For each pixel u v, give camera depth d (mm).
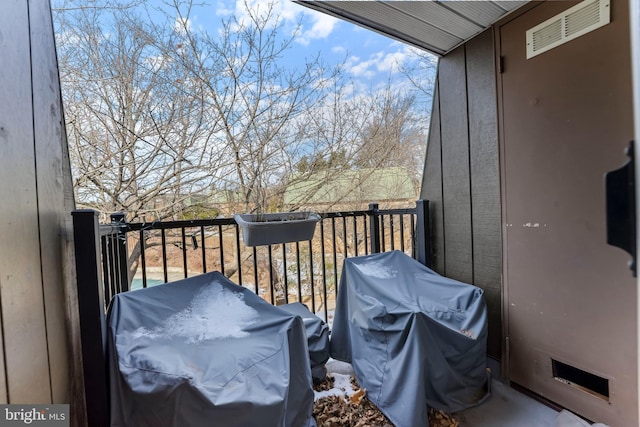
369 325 1557
